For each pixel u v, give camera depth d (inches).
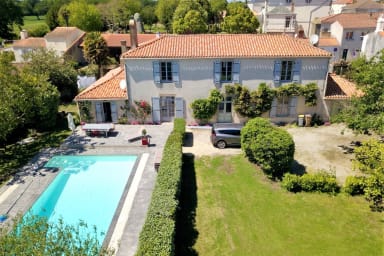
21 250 291.1
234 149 871.7
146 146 873.5
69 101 1384.1
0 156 834.8
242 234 537.6
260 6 3038.9
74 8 3085.6
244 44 1005.8
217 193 658.8
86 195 661.9
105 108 1061.1
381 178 584.1
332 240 522.3
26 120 928.9
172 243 426.6
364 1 2596.0
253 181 702.5
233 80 993.5
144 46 999.0
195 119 1047.6
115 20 3484.3
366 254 490.9
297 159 806.5
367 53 1374.3
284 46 997.2
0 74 791.7
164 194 524.7
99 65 1881.2
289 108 1043.9
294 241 520.7
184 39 1037.2
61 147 879.7
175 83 994.1
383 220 568.7
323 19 2162.9
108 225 563.5
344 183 684.7
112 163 795.4
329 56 961.5
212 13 3531.0
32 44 2155.5
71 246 326.6
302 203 621.3
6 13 3444.9
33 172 749.3
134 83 992.2
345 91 1048.2
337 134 965.2
